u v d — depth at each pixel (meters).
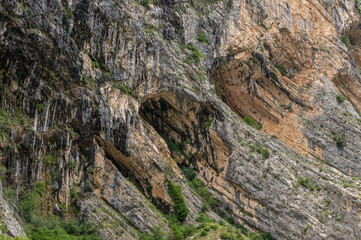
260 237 44.56
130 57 40.66
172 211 41.09
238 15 53.47
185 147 48.22
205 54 48.75
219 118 48.78
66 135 34.38
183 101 45.66
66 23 35.69
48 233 29.11
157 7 45.22
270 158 48.09
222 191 47.66
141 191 40.75
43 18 33.75
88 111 35.94
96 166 36.41
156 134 43.66
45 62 33.50
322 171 48.28
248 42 53.72
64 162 34.00
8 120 30.28
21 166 30.30
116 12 39.97
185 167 47.53
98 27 38.56
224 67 52.81
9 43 30.89
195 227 40.25
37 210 30.27
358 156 55.59
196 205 43.22
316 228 44.22
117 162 40.28
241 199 47.28
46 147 32.84
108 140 37.38
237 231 40.59
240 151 48.56
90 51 38.00
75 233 31.94
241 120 52.59
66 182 33.78
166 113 47.53
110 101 37.69
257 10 55.66
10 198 28.30
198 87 46.12
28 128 31.36
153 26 43.62
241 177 47.53
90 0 38.16
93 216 34.00
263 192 46.44
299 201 45.47
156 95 44.28
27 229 27.95
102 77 38.19
